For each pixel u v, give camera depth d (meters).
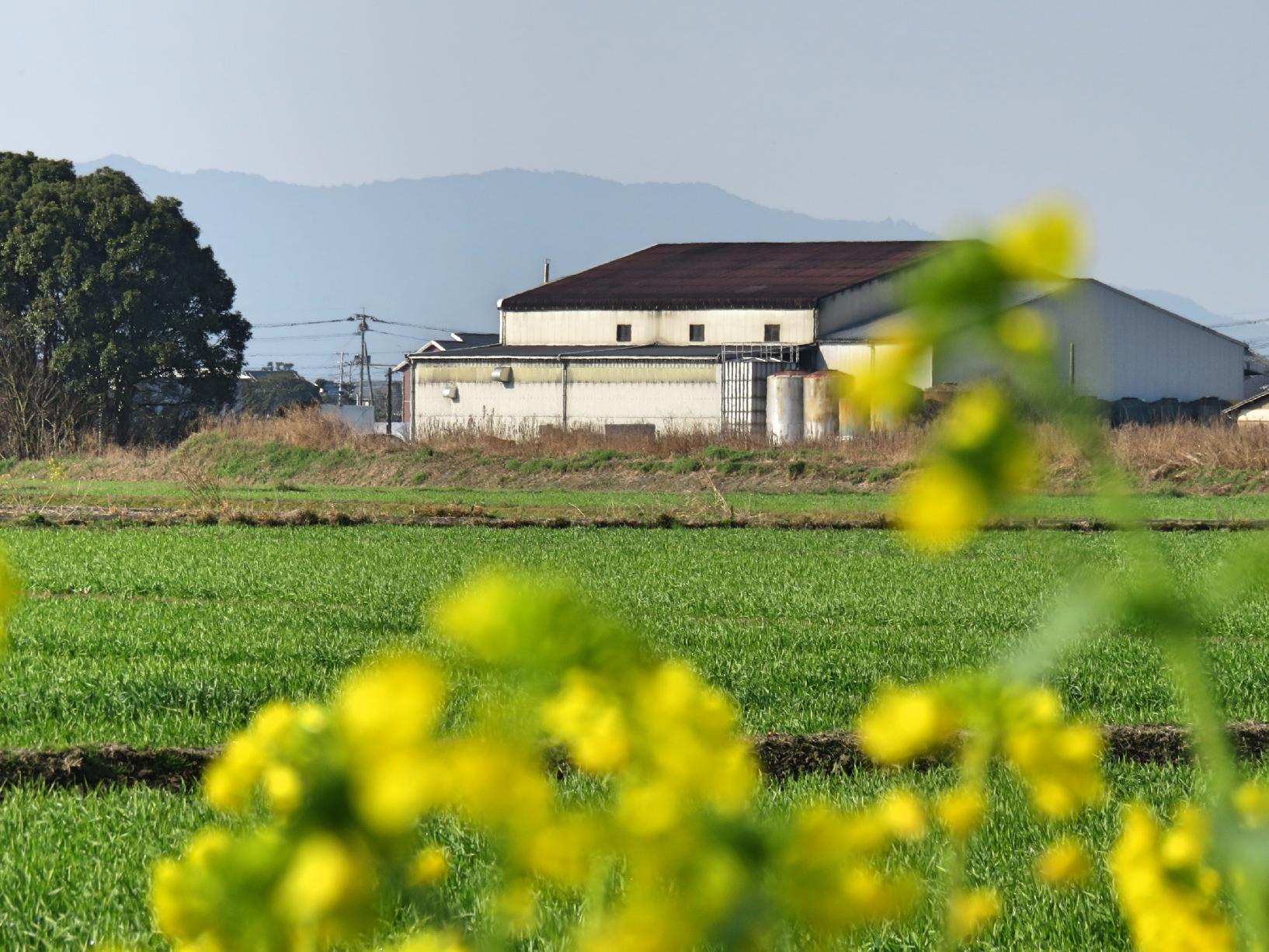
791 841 3.62
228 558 79.88
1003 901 19.58
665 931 3.52
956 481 2.99
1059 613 3.80
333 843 3.03
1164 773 28.86
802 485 150.88
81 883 20.61
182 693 37.59
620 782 3.89
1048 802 5.14
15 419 195.38
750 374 191.50
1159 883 6.09
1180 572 68.62
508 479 163.25
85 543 89.19
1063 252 2.89
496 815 3.42
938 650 47.59
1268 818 4.36
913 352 2.98
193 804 25.17
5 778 29.11
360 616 55.50
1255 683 40.56
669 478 157.75
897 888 3.65
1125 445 153.00
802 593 65.62
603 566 77.44
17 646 46.22
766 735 32.16
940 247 3.00
